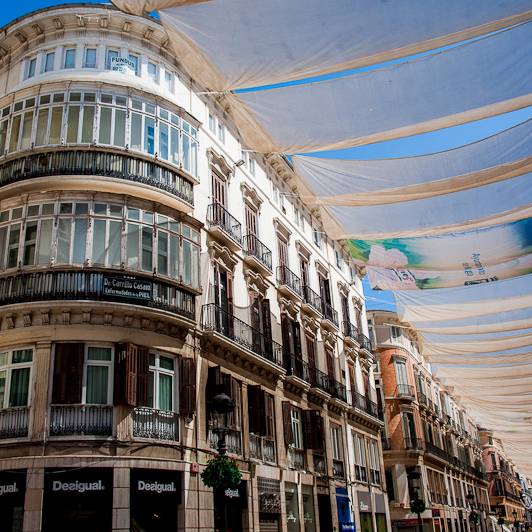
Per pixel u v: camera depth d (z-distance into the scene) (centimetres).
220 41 1501
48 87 2047
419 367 5294
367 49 1527
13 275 1802
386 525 3581
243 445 2188
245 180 2741
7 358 1755
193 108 2402
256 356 2350
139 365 1775
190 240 2092
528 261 2823
